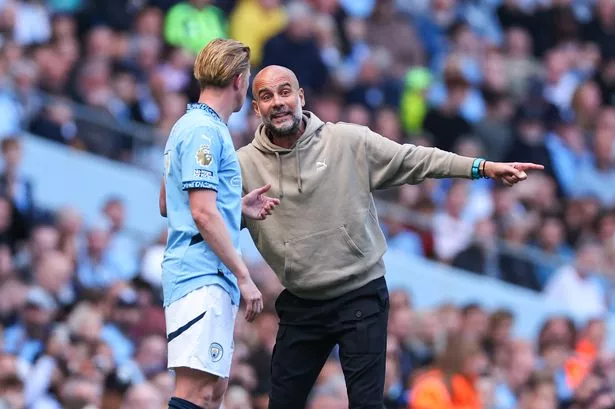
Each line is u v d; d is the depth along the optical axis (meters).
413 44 64.94
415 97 61.09
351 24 62.94
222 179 23.14
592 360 48.00
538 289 55.66
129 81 54.00
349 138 24.69
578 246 58.94
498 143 61.31
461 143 60.19
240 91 23.64
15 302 40.94
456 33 67.62
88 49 54.31
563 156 62.72
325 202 24.55
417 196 54.53
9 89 51.72
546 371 46.41
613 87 70.44
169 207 23.27
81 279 44.06
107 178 52.56
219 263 23.06
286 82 24.36
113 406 37.59
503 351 46.53
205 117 23.19
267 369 40.00
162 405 37.34
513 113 64.25
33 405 37.59
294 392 25.19
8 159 48.56
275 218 24.67
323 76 58.16
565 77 69.06
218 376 23.02
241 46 23.62
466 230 54.75
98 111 52.94
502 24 71.19
